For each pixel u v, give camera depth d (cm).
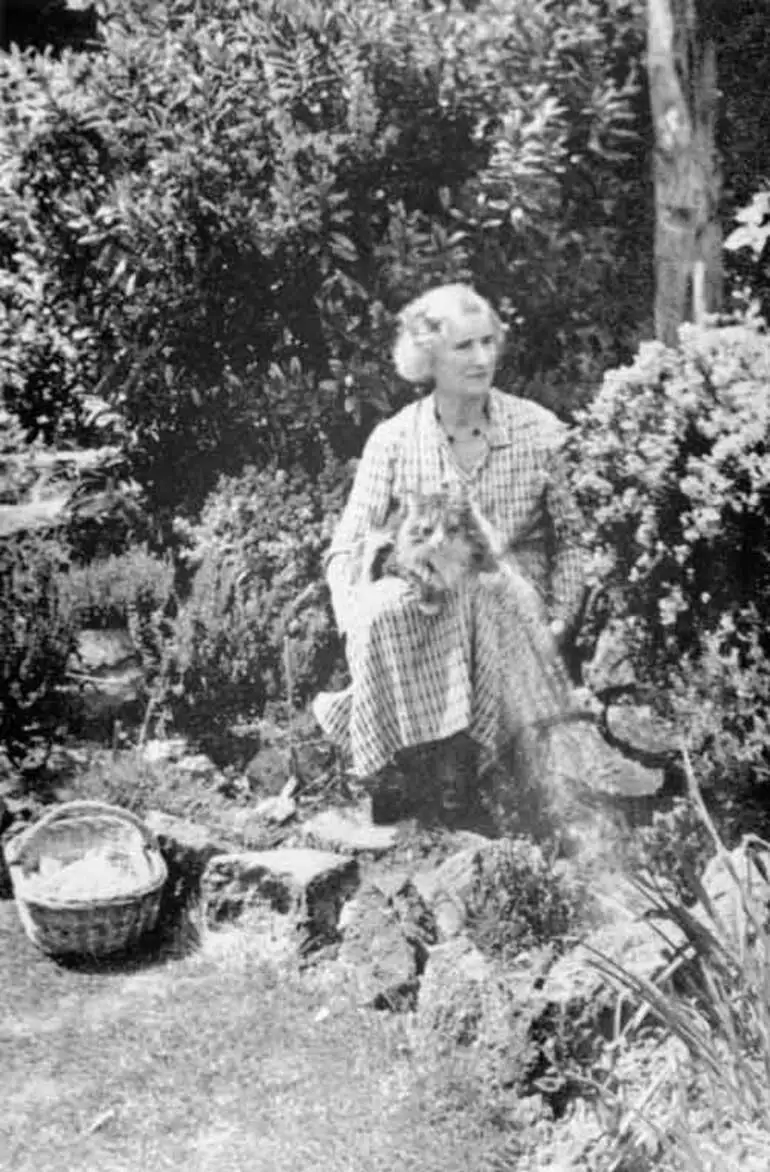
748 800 531
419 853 557
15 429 850
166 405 805
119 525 812
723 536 522
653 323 809
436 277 737
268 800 608
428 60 746
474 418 575
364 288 749
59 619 664
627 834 530
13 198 804
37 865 555
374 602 563
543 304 770
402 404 758
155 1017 492
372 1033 469
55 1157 425
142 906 530
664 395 541
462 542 568
